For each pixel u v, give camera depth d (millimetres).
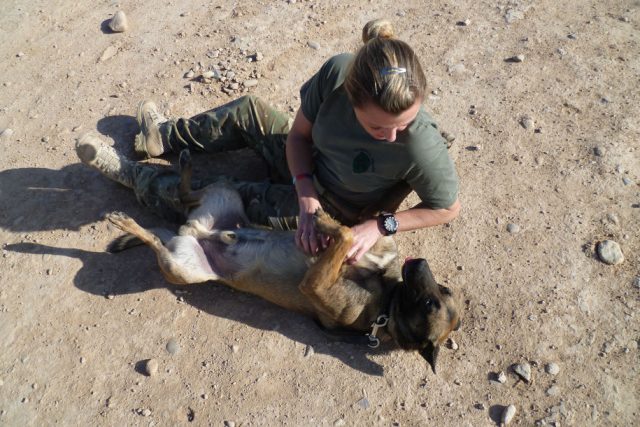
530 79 2723
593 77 2727
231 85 2643
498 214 2355
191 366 2037
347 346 2096
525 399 2006
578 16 2969
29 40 2799
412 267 1939
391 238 2121
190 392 1993
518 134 2559
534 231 2318
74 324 2088
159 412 1958
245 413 1968
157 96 2609
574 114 2613
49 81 2652
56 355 2033
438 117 2604
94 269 2189
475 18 2957
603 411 1983
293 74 2715
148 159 2402
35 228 2256
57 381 1991
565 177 2441
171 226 2299
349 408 1986
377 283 2041
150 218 2312
